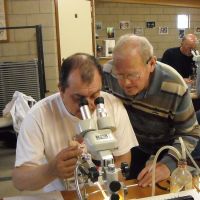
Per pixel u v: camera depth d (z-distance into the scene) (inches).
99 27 289.3
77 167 38.1
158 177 50.6
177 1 290.8
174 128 63.8
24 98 135.5
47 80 167.5
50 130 50.1
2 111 152.4
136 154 68.2
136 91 55.1
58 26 165.8
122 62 51.2
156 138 66.8
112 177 33.6
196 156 61.0
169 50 158.7
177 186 47.4
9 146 158.6
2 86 154.2
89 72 40.4
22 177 45.5
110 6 288.2
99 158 33.5
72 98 42.0
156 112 62.3
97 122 36.2
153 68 57.2
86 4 181.3
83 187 42.4
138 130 66.5
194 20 316.5
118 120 53.7
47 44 165.6
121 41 52.9
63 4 166.9
